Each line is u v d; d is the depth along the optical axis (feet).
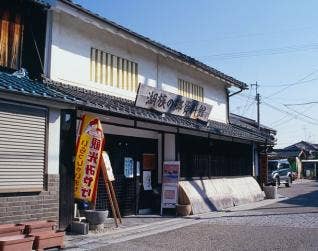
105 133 46.09
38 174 33.81
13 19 38.17
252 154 80.53
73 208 37.22
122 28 47.03
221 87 77.05
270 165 123.95
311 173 203.62
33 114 33.65
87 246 31.99
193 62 61.36
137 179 50.98
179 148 54.75
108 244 32.91
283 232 38.65
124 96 51.11
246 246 32.14
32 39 39.91
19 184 32.09
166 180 51.85
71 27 44.14
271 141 83.66
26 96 31.76
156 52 55.21
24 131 32.78
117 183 47.88
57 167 35.70
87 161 37.47
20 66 38.22
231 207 61.46
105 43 48.80
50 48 41.29
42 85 36.81
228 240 34.73
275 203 68.49
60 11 41.29
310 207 60.90
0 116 31.01
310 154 227.40
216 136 63.00
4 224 30.60
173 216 49.83
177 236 36.76
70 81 43.65
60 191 35.99
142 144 52.34
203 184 58.59
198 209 52.65
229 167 70.13
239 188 69.05
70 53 43.88
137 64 54.08
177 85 62.59
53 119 35.55
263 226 42.50
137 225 42.47
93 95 43.27
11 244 26.76
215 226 42.65
